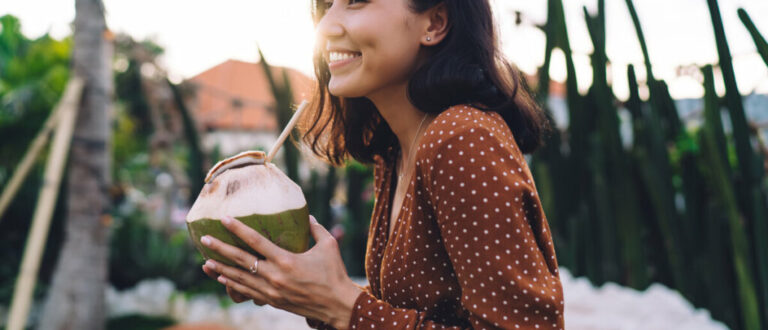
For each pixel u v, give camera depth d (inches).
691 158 118.9
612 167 124.6
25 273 146.3
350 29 44.1
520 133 47.8
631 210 123.3
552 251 42.6
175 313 205.8
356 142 57.1
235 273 43.6
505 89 45.5
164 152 287.4
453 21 44.5
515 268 37.8
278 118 161.8
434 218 42.6
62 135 171.9
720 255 112.1
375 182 56.1
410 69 45.8
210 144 243.0
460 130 39.6
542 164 137.3
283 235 43.0
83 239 195.3
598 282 127.6
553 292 38.9
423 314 43.1
